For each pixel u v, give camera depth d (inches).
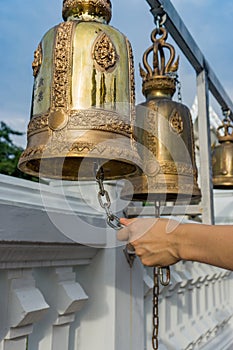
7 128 542.0
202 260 30.2
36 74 29.4
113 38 29.0
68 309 37.2
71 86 27.1
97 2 30.1
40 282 36.9
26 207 30.1
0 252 29.0
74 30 28.2
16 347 31.5
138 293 48.3
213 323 77.0
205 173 65.6
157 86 44.4
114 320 41.8
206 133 68.1
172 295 62.7
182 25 57.8
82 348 42.2
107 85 27.7
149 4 49.6
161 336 57.5
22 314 30.7
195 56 64.4
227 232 29.3
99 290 42.5
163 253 31.8
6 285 31.3
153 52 45.9
